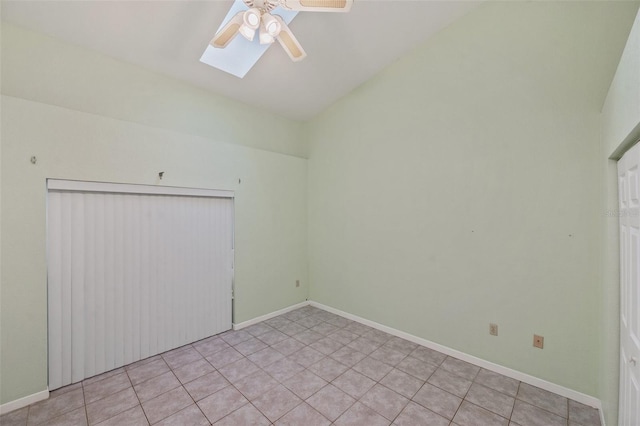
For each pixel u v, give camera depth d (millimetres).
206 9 2322
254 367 2549
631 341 1395
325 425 1866
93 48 2484
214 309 3201
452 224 2727
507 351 2404
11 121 1962
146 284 2688
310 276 4227
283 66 3121
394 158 3189
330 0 1812
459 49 2670
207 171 3078
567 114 2117
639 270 1260
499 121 2434
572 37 2092
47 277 2150
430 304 2896
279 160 3838
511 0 2365
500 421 1892
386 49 3002
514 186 2359
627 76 1290
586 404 2043
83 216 2324
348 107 3682
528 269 2295
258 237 3596
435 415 1953
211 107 3318
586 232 2049
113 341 2486
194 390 2221
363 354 2779
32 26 2201
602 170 1913
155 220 2744
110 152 2406
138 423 1873
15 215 1977
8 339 1960
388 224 3254
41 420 1890
